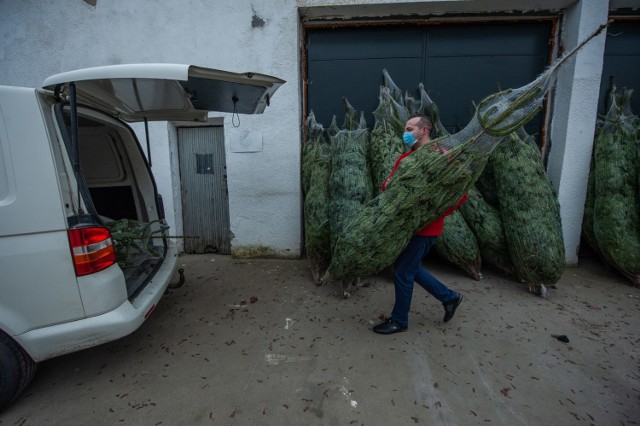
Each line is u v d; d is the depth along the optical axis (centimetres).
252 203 430
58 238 178
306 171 405
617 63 403
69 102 202
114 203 317
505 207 341
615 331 266
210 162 453
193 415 185
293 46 396
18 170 171
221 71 206
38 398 199
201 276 386
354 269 253
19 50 418
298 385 207
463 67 413
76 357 239
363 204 342
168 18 402
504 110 208
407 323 266
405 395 198
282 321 285
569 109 379
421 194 223
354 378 213
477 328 269
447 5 377
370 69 421
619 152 349
